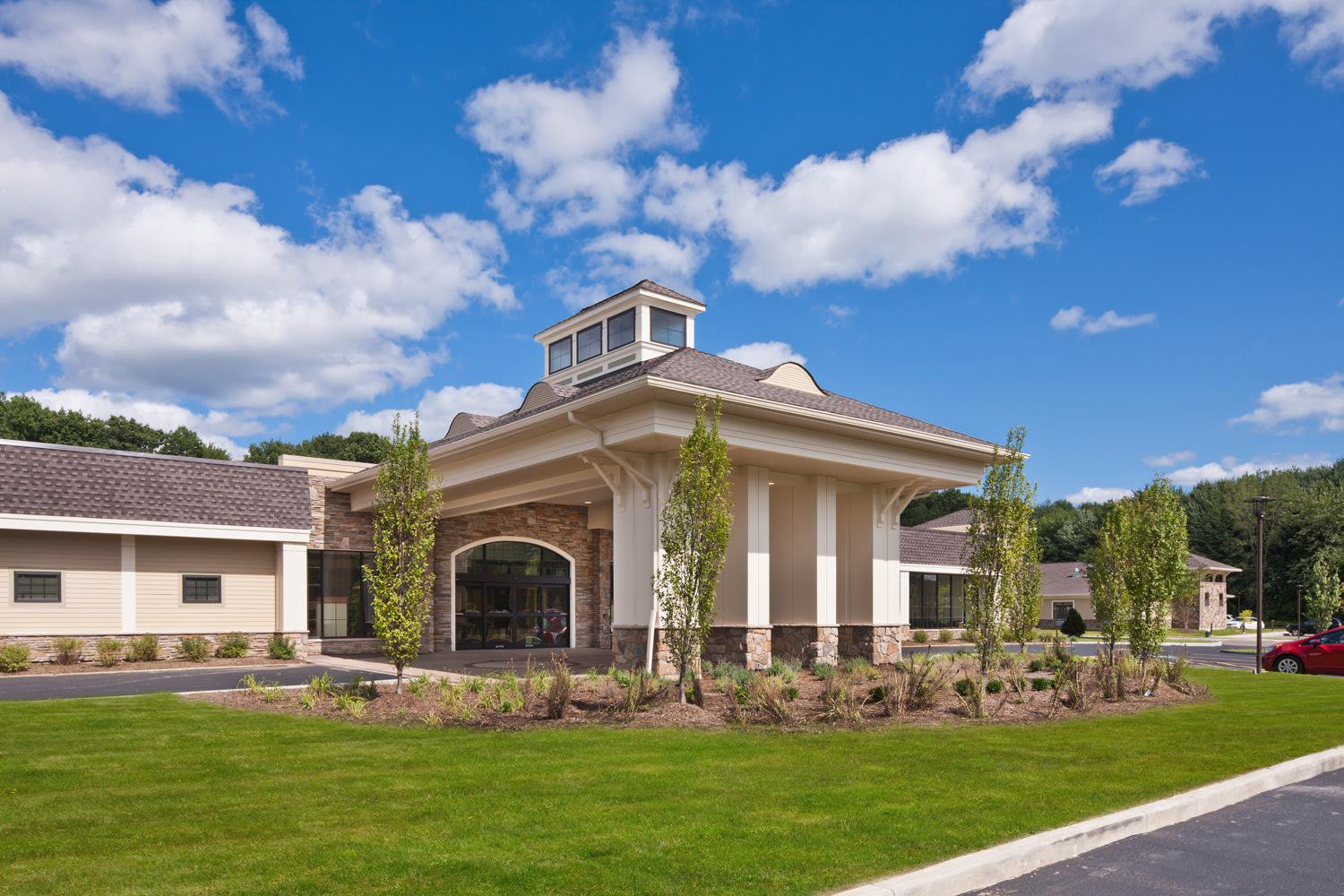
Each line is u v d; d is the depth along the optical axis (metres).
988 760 8.69
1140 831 6.65
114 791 7.31
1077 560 67.56
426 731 10.23
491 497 23.98
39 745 9.34
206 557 22.19
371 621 26.81
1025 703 12.62
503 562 28.61
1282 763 8.68
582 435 17.19
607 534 30.58
